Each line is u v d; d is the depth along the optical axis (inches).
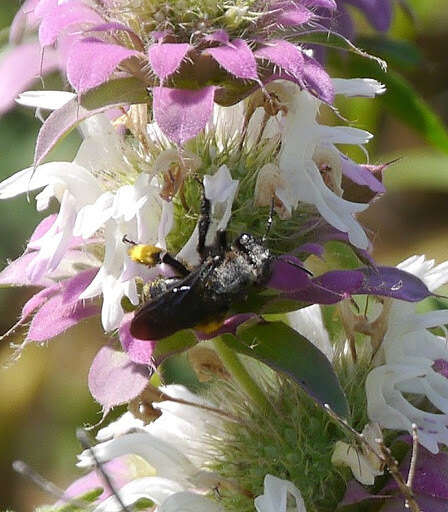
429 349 6.4
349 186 6.2
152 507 6.8
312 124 6.0
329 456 6.6
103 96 5.7
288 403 6.8
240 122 6.3
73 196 6.0
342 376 6.6
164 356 5.9
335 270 6.0
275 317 6.7
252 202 6.2
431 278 6.7
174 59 5.3
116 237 5.9
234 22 5.8
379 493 6.4
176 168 5.9
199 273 5.8
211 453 6.8
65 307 6.0
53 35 5.5
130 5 5.8
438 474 6.2
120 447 6.5
